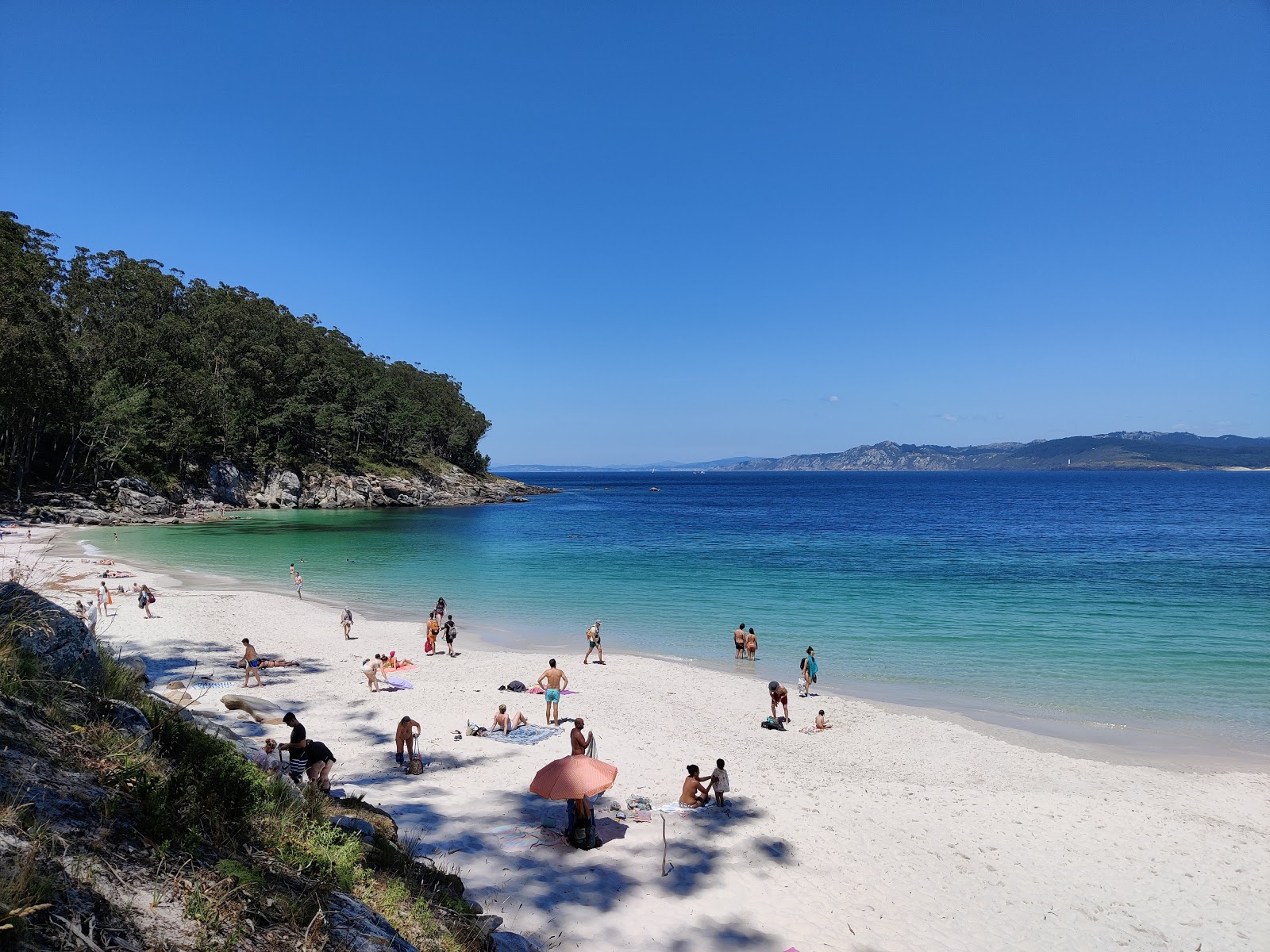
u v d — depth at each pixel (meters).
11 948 3.30
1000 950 9.79
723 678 24.72
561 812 13.63
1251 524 91.94
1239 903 11.08
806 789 15.25
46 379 66.94
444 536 74.19
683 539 73.38
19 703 5.73
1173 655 27.50
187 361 96.38
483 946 7.11
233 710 18.83
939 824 13.56
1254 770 16.92
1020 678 24.66
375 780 15.02
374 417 124.94
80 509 73.94
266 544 62.62
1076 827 13.52
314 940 4.68
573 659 27.08
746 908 10.45
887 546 66.69
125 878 4.36
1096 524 94.25
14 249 74.44
